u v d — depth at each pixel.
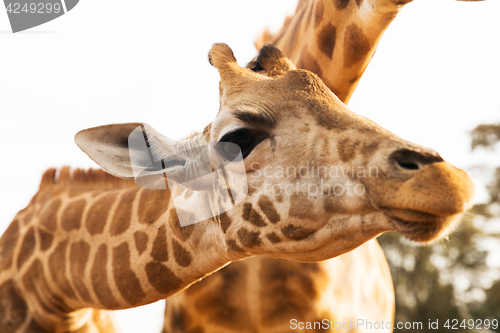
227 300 3.58
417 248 17.73
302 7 4.45
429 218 2.14
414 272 18.34
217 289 3.59
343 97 4.05
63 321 3.71
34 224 3.81
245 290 3.56
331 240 2.52
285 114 2.57
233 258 2.91
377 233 2.40
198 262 3.03
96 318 4.01
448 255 17.73
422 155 2.16
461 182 2.06
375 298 3.92
